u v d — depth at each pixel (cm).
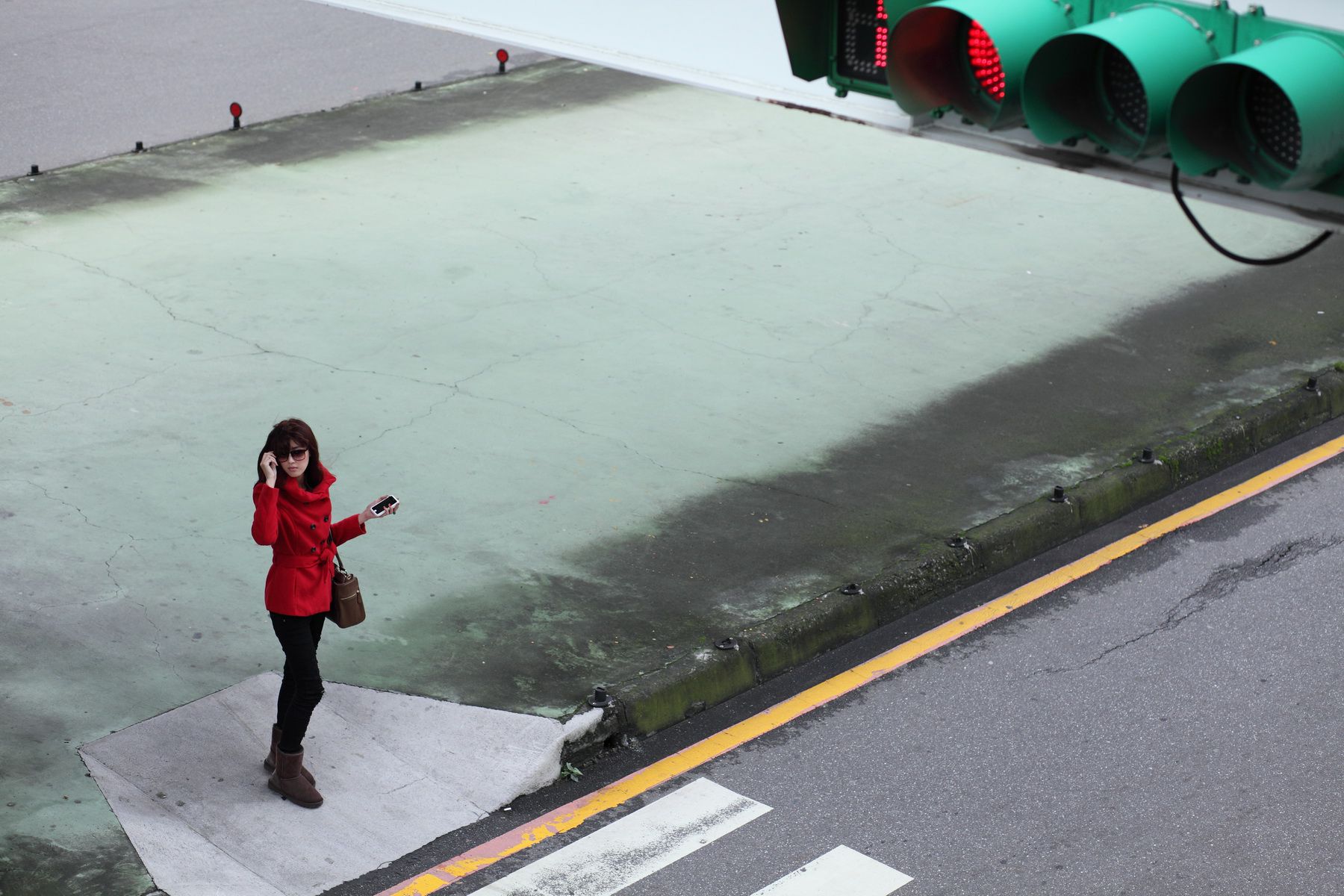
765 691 897
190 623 909
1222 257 1541
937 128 634
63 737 800
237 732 812
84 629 897
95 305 1379
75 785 764
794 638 919
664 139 1898
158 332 1325
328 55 2256
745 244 1556
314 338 1320
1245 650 932
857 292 1441
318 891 709
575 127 1942
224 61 2219
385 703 840
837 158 1833
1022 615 976
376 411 1188
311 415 1178
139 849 721
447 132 1916
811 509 1060
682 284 1451
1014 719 863
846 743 844
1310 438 1240
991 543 1027
